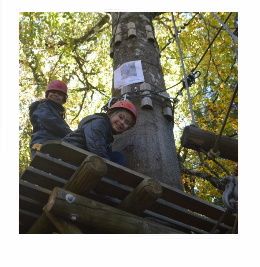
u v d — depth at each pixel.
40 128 3.59
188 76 4.48
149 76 4.24
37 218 2.89
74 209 2.32
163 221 2.99
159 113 3.88
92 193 2.75
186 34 10.24
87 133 2.88
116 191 2.73
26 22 9.50
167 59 10.97
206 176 6.02
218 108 8.64
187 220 3.00
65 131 3.62
